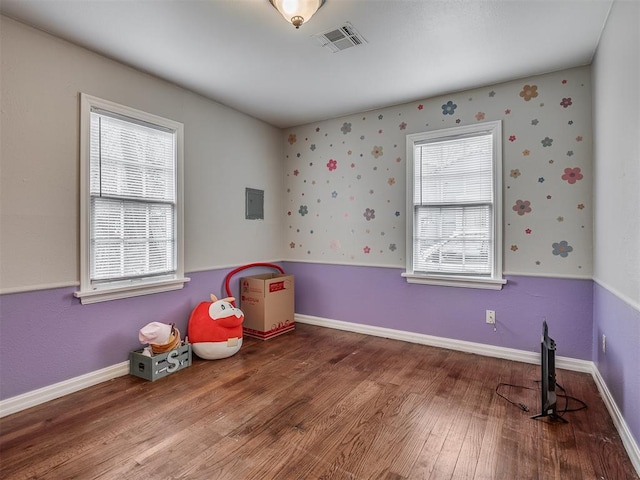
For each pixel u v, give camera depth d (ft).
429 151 11.10
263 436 6.23
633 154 5.57
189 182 10.49
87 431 6.34
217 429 6.44
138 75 9.08
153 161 9.55
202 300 10.90
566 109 9.11
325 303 13.29
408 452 5.82
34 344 7.27
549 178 9.33
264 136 13.34
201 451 5.81
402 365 9.51
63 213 7.67
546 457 5.67
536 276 9.54
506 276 9.92
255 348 10.82
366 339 11.76
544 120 9.37
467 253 10.53
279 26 7.20
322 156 13.24
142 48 8.05
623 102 6.06
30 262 7.19
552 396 6.70
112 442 6.03
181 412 7.02
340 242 12.88
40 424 6.55
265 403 7.41
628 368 5.90
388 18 6.91
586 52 8.25
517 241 9.76
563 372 9.00
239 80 9.77
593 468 5.41
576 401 7.49
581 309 9.04
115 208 8.70
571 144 9.07
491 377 8.73
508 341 9.96
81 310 8.00
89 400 7.47
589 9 6.64
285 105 11.67
